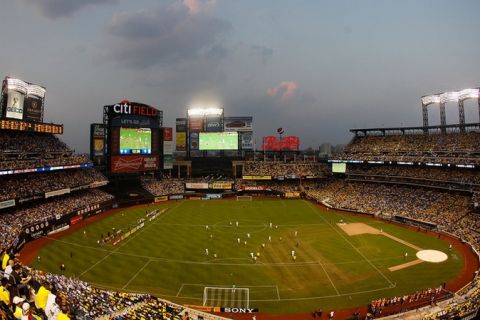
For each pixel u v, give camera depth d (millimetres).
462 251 64688
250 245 68125
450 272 54531
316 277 52938
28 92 91312
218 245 68125
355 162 118500
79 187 93000
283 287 49531
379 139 126312
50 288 27797
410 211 90375
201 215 96188
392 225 84938
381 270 55531
